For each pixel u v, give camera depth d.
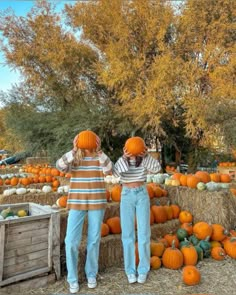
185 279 2.45
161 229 3.31
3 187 5.12
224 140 8.88
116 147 11.17
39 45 10.31
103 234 2.90
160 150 11.41
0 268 2.17
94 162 2.43
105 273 2.67
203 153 11.02
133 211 2.57
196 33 9.32
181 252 2.88
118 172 2.53
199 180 3.75
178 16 9.42
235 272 2.71
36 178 5.50
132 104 8.93
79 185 2.40
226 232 3.25
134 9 9.31
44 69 10.69
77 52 10.20
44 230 2.45
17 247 2.29
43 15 10.41
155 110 8.53
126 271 2.54
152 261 2.74
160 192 3.76
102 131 10.00
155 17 9.18
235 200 3.61
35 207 2.76
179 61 8.59
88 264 2.43
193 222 3.57
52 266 2.46
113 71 8.92
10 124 11.04
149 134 10.11
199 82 9.06
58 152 10.17
